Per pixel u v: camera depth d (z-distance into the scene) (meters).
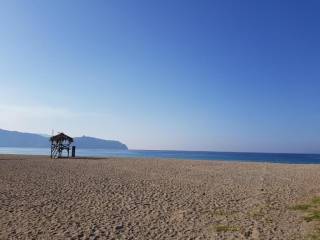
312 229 9.58
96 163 35.44
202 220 10.85
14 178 20.70
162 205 13.12
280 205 13.08
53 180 20.08
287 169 30.05
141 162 38.25
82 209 12.28
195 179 21.61
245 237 9.00
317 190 17.06
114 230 9.66
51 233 9.22
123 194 15.46
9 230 9.41
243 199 14.47
